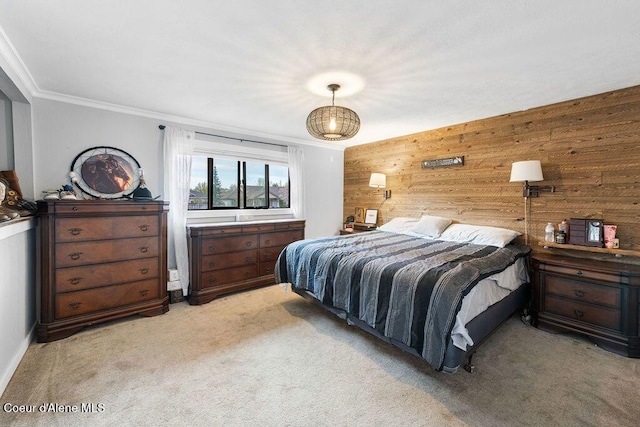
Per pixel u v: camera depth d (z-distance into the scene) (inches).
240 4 58.1
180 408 64.8
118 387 71.5
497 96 110.0
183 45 74.2
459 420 61.4
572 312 98.3
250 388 71.8
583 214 111.3
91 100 114.5
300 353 88.2
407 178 174.9
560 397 68.5
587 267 94.1
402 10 59.8
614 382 74.1
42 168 106.8
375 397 68.8
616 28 65.7
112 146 121.7
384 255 101.1
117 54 78.9
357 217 201.5
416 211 170.7
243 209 166.7
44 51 77.2
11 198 90.3
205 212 151.6
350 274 95.0
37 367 79.4
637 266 94.1
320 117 91.4
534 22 63.6
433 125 152.9
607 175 105.5
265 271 153.6
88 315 101.2
